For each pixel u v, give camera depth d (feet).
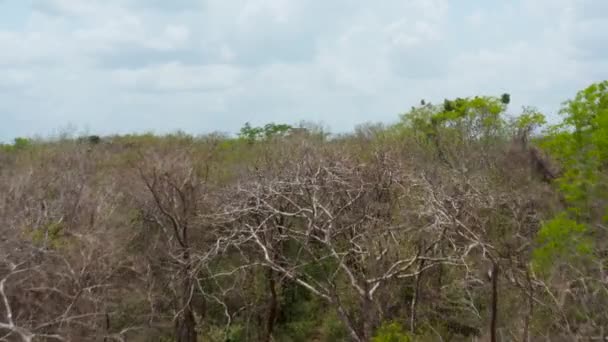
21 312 28.14
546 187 37.52
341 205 34.09
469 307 31.89
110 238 34.32
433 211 30.04
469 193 32.76
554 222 27.45
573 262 26.61
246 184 35.50
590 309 24.61
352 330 27.22
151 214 37.65
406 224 31.83
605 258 26.99
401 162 39.91
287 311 39.37
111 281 34.30
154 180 35.53
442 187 32.35
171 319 35.91
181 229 36.27
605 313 24.29
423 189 34.76
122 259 35.94
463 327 32.42
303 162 36.96
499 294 29.35
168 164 36.81
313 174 35.01
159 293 36.14
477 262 32.07
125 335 33.71
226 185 39.50
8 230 31.48
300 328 37.91
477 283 31.71
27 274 29.78
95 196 39.01
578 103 34.60
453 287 32.42
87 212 36.81
